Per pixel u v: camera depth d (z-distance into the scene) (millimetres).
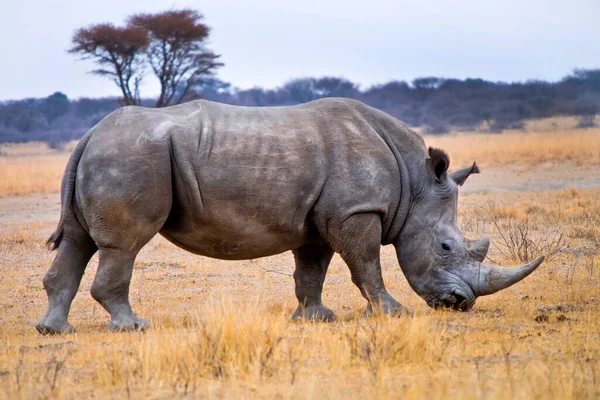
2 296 41250
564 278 41469
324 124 34500
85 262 33562
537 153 130625
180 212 32969
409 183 35281
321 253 36062
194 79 180250
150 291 42188
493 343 28281
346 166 33969
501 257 48062
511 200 76062
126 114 32844
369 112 35656
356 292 41500
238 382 24250
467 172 36844
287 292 41812
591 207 64875
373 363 25531
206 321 27672
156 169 32000
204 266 49094
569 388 22297
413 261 35281
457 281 34656
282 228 33625
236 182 32719
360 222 33938
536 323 31844
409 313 34375
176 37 174625
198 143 32625
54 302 32719
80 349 28516
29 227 68188
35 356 27734
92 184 31875
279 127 33781
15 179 109250
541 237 52219
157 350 25859
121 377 24688
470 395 22141
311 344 28156
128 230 31969
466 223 60312
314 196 33625
